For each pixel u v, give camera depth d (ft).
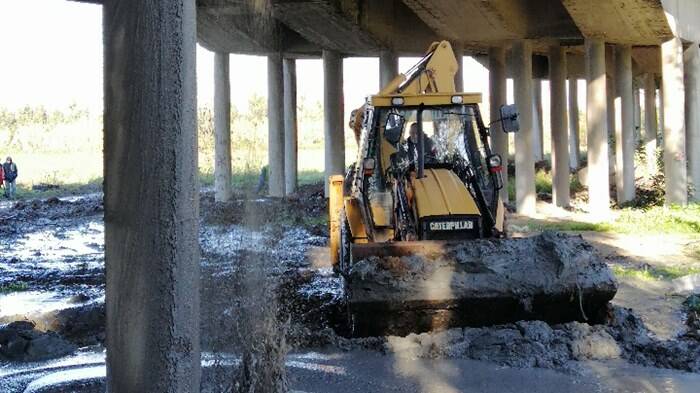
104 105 13.74
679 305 32.86
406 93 34.45
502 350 25.36
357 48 82.89
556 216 71.41
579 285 26.30
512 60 74.28
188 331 13.62
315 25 70.33
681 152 71.26
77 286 40.93
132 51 13.41
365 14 71.46
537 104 124.67
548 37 71.82
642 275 39.34
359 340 26.81
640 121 144.77
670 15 65.62
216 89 77.87
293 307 32.60
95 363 25.16
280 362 20.22
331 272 42.34
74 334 30.07
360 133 38.93
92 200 97.96
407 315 26.73
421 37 79.51
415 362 25.04
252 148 46.24
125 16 13.47
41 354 26.17
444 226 29.12
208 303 20.13
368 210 31.83
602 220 66.08
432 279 26.37
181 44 13.41
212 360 19.11
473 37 72.49
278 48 87.04
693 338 27.09
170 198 13.41
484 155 32.94
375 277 26.25
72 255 53.88
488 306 26.58
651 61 106.83
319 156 172.76
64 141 180.86
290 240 55.88
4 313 33.30
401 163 32.12
